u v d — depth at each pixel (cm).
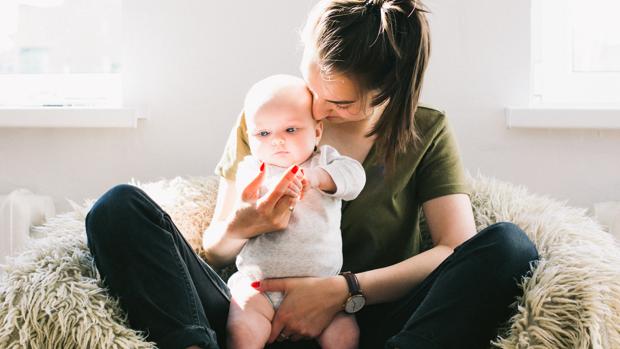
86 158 208
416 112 152
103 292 122
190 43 203
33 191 210
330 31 125
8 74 213
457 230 146
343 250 153
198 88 204
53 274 125
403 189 151
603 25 203
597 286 119
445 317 118
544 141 197
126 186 122
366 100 129
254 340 127
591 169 196
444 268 126
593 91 205
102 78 212
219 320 133
